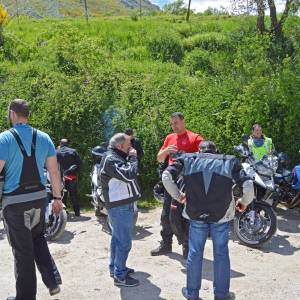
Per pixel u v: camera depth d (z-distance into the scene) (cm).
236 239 735
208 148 541
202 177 498
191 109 1057
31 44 1808
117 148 551
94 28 2203
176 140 658
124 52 1831
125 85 1105
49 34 1390
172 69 1473
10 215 459
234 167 502
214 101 1056
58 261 649
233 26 2228
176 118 650
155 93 1091
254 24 1469
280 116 995
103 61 1310
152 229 806
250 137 852
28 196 459
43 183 473
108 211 552
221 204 492
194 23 2498
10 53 1747
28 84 1134
